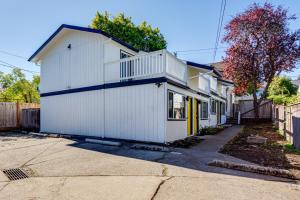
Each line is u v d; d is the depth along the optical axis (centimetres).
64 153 737
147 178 465
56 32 1316
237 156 680
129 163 591
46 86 1475
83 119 1191
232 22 1803
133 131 954
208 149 801
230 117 2309
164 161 612
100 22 2275
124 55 1259
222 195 374
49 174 510
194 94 1312
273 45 1670
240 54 1761
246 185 421
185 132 1109
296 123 831
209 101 1641
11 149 831
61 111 1342
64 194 390
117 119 1018
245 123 2039
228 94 2534
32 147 866
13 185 443
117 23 2280
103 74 1098
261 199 358
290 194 378
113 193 389
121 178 469
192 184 426
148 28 2505
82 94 1207
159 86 886
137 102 950
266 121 1980
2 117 1580
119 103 1016
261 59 1755
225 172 508
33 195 389
